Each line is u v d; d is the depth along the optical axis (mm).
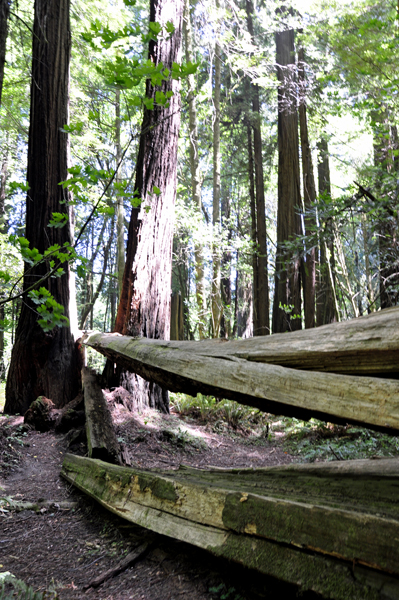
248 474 3246
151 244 7035
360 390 1972
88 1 9555
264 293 15305
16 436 5234
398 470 2619
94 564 2586
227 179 21406
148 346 3779
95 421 4512
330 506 2031
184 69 3447
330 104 14016
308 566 1828
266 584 2164
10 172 15008
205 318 14078
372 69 7309
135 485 2996
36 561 2621
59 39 6977
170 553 2629
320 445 6750
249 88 17938
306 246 7414
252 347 2662
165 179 7207
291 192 14453
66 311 6605
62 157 6859
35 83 6844
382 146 8969
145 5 14367
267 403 2479
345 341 2117
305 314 13734
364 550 1688
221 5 14820
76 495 3736
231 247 13258
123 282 7023
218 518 2303
